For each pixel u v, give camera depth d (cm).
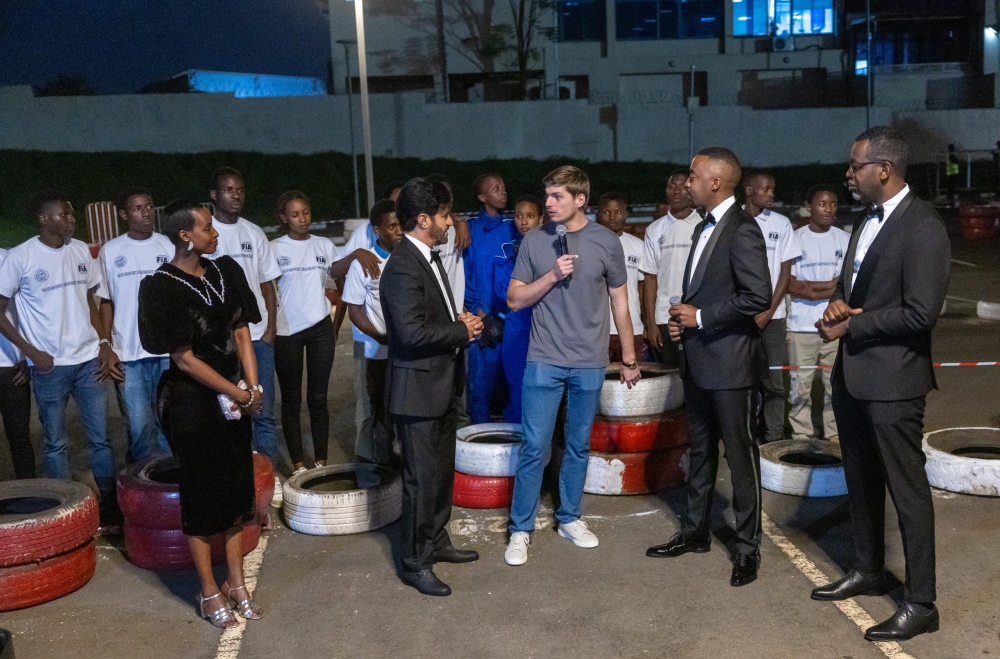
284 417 564
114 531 489
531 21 4322
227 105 3731
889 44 4481
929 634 352
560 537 462
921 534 349
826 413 615
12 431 505
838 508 490
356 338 546
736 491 407
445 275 405
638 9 4472
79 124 3634
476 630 368
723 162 397
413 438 398
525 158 3875
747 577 402
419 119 3816
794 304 604
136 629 379
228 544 386
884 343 351
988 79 4272
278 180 3469
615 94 4512
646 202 3556
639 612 379
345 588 411
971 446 533
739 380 398
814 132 3969
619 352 630
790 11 4528
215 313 370
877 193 352
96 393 498
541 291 415
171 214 364
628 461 509
